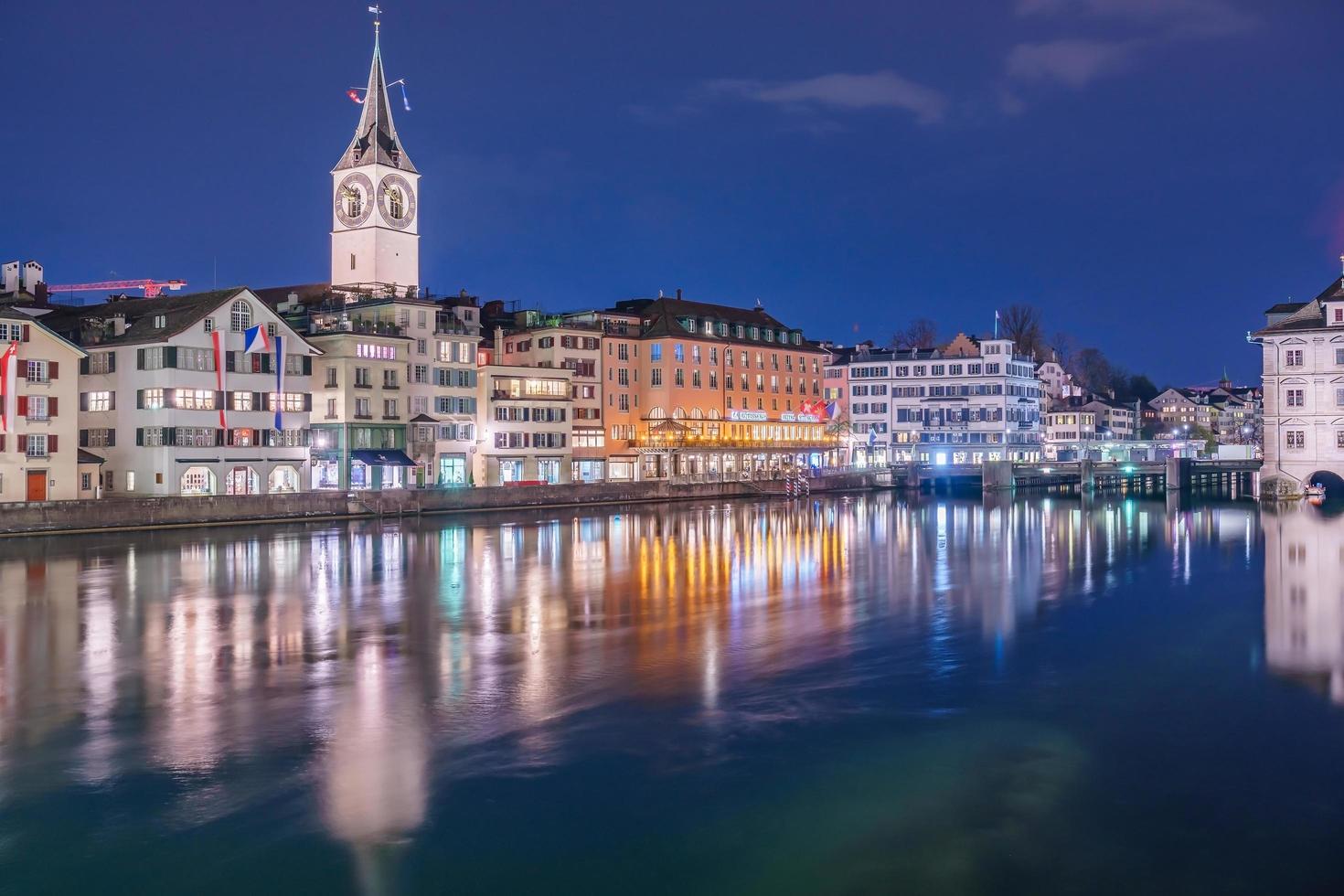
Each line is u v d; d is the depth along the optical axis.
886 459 187.38
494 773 24.83
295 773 24.75
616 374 134.75
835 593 50.41
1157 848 21.08
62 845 21.23
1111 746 26.58
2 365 80.44
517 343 131.75
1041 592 50.94
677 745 26.66
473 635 40.00
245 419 93.25
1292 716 29.11
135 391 90.38
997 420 183.88
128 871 20.22
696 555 67.06
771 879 19.98
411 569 59.66
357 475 103.44
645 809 22.80
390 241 129.12
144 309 96.75
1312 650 37.28
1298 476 104.69
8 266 116.19
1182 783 24.17
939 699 30.88
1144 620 43.06
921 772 24.83
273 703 30.39
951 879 19.94
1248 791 23.70
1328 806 22.88
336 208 130.38
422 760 25.62
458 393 112.62
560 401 122.81
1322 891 19.42
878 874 20.12
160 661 35.69
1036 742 26.89
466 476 113.62
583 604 47.12
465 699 30.84
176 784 24.11
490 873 20.20
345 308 112.12
